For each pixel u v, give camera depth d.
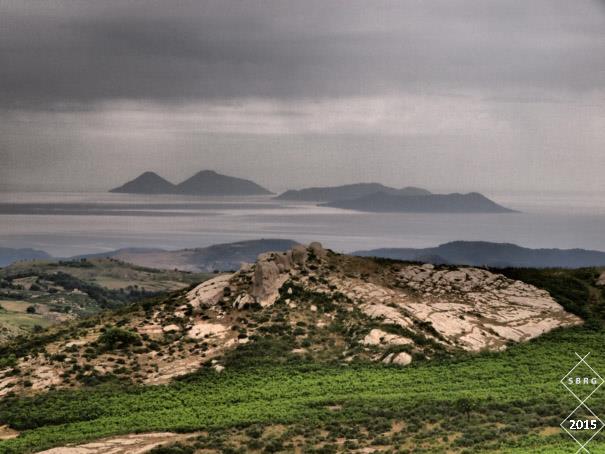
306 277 146.62
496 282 150.12
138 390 117.75
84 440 102.50
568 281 152.62
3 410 112.88
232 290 144.62
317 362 124.38
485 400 108.62
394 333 129.50
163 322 138.25
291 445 97.12
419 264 157.38
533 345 130.25
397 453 91.75
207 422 106.06
